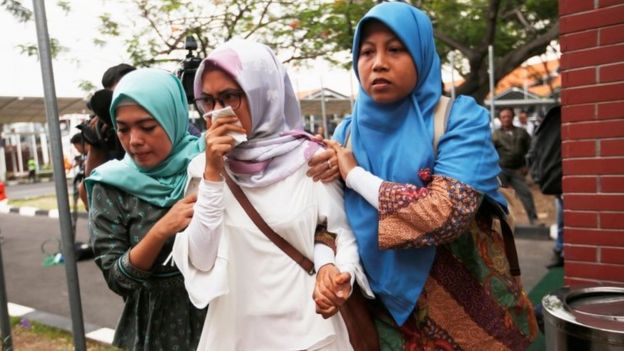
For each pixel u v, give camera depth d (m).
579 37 2.38
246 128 1.49
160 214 1.63
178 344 1.68
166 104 1.60
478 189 1.36
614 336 1.36
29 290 5.47
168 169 1.66
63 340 3.82
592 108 2.36
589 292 1.71
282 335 1.47
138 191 1.63
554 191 3.09
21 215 11.77
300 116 1.69
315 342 1.42
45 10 2.00
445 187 1.34
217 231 1.38
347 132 1.72
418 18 1.47
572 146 2.44
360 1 6.32
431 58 1.51
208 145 1.35
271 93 1.52
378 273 1.51
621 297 1.68
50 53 2.01
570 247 2.47
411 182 1.43
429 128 1.46
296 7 6.08
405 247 1.38
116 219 1.64
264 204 1.47
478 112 1.48
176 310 1.68
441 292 1.50
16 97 7.65
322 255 1.47
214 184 1.36
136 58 5.43
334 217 1.51
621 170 2.31
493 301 1.52
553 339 1.54
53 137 2.02
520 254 5.81
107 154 2.68
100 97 2.36
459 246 1.52
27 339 3.87
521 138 6.88
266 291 1.47
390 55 1.44
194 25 5.46
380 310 1.60
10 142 24.94
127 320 1.78
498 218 1.55
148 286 1.60
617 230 2.34
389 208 1.37
